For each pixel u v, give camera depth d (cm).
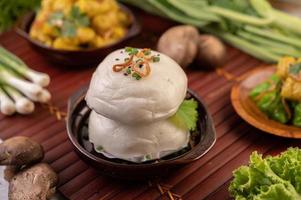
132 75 39
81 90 47
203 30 64
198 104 45
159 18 68
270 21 61
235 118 51
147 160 42
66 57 56
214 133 42
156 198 42
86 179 44
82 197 42
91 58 57
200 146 41
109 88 39
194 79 57
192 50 56
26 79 55
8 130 50
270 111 48
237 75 58
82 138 45
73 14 56
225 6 63
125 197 42
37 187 40
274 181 37
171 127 42
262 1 62
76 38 56
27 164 43
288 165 38
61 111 53
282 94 47
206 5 63
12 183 41
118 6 62
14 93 53
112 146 42
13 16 68
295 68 48
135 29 59
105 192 43
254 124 47
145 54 42
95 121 43
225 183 43
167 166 40
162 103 39
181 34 57
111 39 58
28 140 44
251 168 38
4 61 55
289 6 70
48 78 53
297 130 46
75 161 46
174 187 43
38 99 52
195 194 42
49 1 58
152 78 39
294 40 60
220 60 58
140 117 39
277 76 50
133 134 41
